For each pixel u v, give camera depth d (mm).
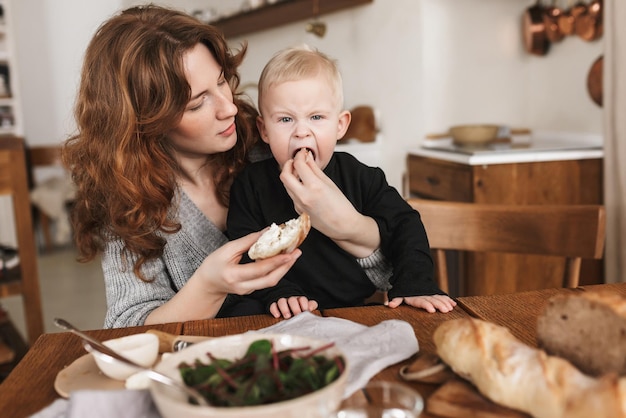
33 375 783
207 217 1311
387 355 760
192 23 1179
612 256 2215
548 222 1356
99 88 1168
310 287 1286
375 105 3428
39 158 5699
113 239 1240
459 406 629
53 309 3645
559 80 2879
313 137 1249
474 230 1421
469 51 3010
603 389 549
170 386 598
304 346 671
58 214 5160
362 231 1160
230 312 1195
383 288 1304
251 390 588
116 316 1172
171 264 1278
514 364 621
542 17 2883
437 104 3004
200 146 1225
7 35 5234
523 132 3088
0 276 2605
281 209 1286
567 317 681
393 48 3191
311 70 1242
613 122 2166
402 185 3158
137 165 1166
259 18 4168
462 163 2443
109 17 1299
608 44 2145
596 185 2453
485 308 983
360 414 612
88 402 627
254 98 4617
